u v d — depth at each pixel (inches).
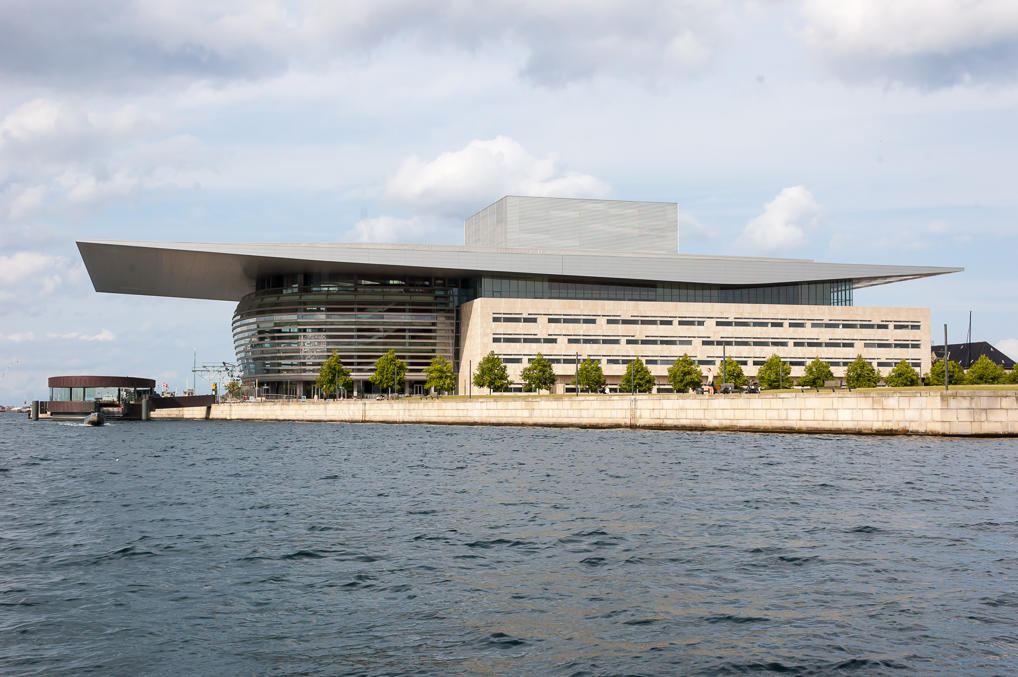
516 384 5167.3
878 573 692.7
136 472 1647.4
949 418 2007.9
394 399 4101.9
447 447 2202.3
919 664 486.9
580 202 5969.5
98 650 524.7
